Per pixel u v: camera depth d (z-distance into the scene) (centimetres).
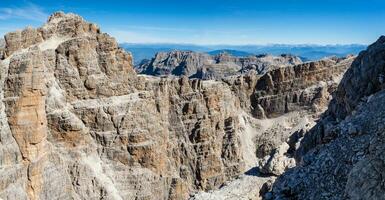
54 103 12012
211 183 14338
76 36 13238
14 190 9531
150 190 12800
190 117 14788
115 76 13288
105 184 12025
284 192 4194
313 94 17288
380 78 5706
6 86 10244
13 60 10406
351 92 6091
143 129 13162
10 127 10050
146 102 13538
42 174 10688
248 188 8069
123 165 12781
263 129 17075
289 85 17575
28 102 10275
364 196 3003
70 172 11706
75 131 12025
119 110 12938
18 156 9975
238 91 17838
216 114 15300
